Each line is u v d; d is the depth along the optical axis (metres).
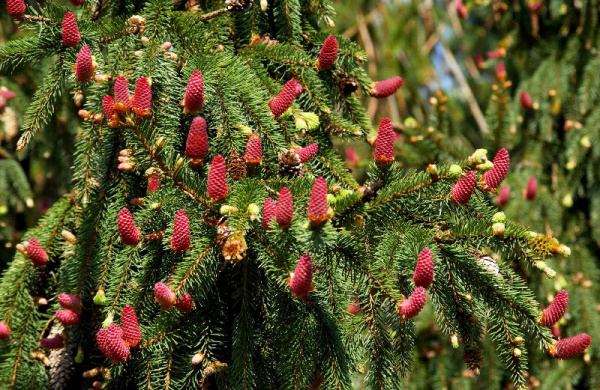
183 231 1.70
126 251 1.83
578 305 2.65
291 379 1.76
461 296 1.79
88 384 1.90
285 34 1.99
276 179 1.80
